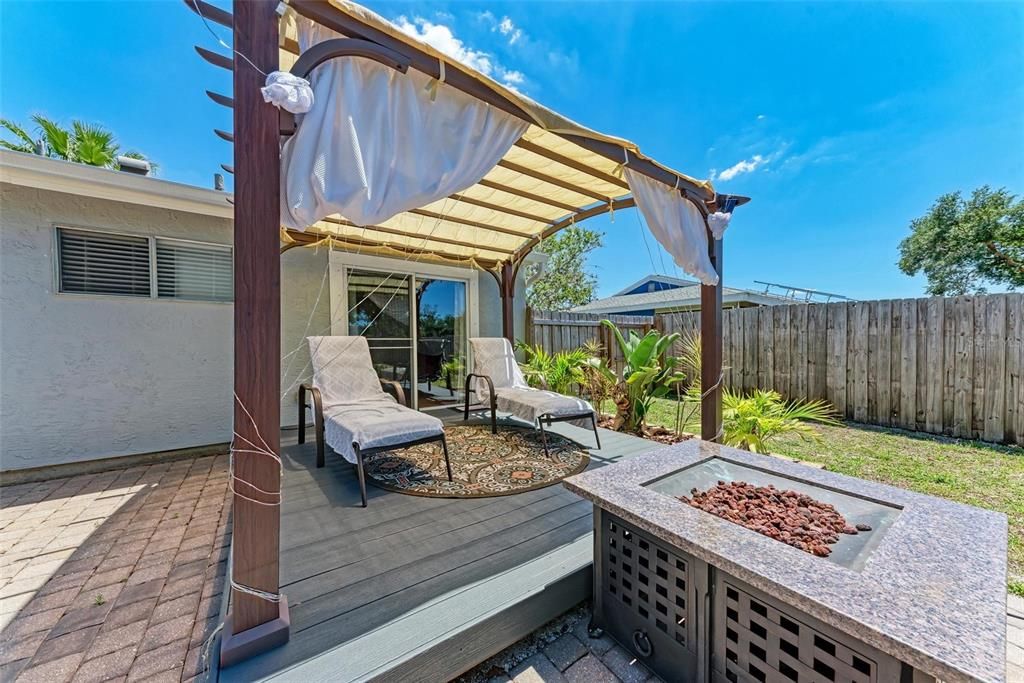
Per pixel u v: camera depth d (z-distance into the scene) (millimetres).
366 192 1746
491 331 6895
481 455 3834
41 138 6207
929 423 4945
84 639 1809
